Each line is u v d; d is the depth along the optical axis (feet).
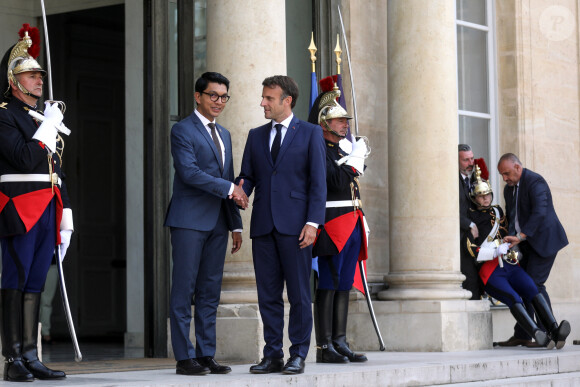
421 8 31.09
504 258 30.89
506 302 30.63
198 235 20.85
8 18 40.19
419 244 30.63
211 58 26.76
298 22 31.40
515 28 37.27
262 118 26.37
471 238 31.22
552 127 38.42
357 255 23.91
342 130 23.80
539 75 38.04
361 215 23.77
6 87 19.16
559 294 38.29
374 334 30.27
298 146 21.21
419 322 29.73
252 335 25.23
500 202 37.19
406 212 30.86
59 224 19.31
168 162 27.86
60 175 19.60
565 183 38.78
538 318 30.89
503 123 37.45
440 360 25.04
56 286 41.96
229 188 20.52
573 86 39.52
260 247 21.25
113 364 24.47
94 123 47.80
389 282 31.01
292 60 31.22
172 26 28.53
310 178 21.16
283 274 21.36
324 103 23.93
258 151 21.53
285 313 25.90
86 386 17.47
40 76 19.26
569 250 38.73
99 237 47.11
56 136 19.26
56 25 46.57
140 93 37.76
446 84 31.12
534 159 37.58
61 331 44.80
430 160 30.73
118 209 48.14
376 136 32.48
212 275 21.30
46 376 18.98
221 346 25.64
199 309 21.31
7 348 18.67
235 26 26.43
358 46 32.17
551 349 30.35
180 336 20.65
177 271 20.83
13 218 18.63
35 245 19.10
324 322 23.68
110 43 48.85
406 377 22.34
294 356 20.77
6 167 18.92
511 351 29.58
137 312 37.70
